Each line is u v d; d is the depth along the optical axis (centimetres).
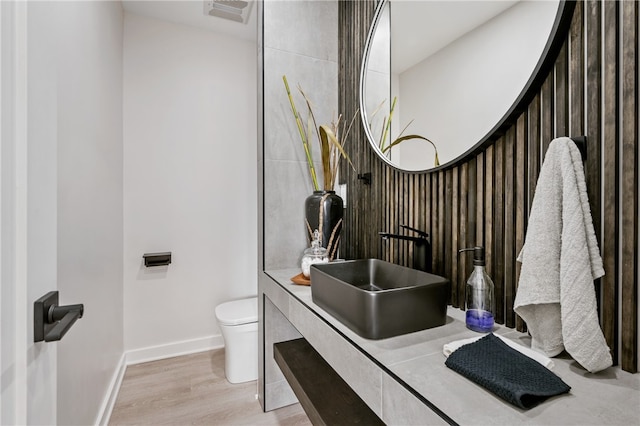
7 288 49
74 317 60
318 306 105
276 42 168
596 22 65
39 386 57
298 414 166
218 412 167
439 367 65
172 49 238
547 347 68
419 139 114
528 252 69
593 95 65
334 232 157
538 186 69
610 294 63
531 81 75
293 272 162
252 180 265
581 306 60
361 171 158
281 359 150
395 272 116
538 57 74
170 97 237
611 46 62
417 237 114
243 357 196
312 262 137
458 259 102
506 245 86
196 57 246
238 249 260
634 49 59
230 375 195
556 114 73
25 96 54
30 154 55
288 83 171
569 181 64
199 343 245
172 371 211
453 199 103
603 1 64
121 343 211
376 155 143
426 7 111
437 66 105
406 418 58
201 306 247
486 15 87
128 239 224
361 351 74
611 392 55
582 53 68
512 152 83
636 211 59
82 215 132
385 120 135
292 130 173
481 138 89
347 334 83
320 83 179
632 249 60
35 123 57
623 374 61
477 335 81
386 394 64
